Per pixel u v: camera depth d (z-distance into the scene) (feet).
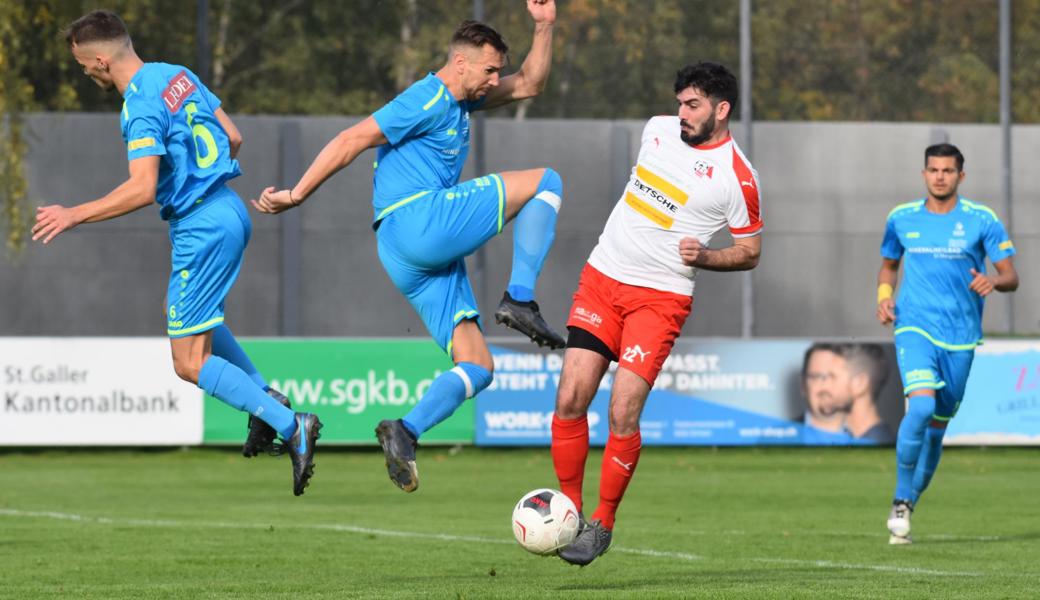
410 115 70.33
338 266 267.39
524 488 161.07
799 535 112.27
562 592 74.33
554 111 285.84
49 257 264.52
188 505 141.90
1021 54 286.05
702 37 288.51
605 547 74.18
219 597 74.08
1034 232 276.41
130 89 71.36
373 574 86.99
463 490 158.92
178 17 282.36
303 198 71.05
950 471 185.16
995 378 196.03
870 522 124.26
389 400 192.85
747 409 197.47
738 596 72.02
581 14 286.25
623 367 74.43
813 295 277.03
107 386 187.83
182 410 189.26
